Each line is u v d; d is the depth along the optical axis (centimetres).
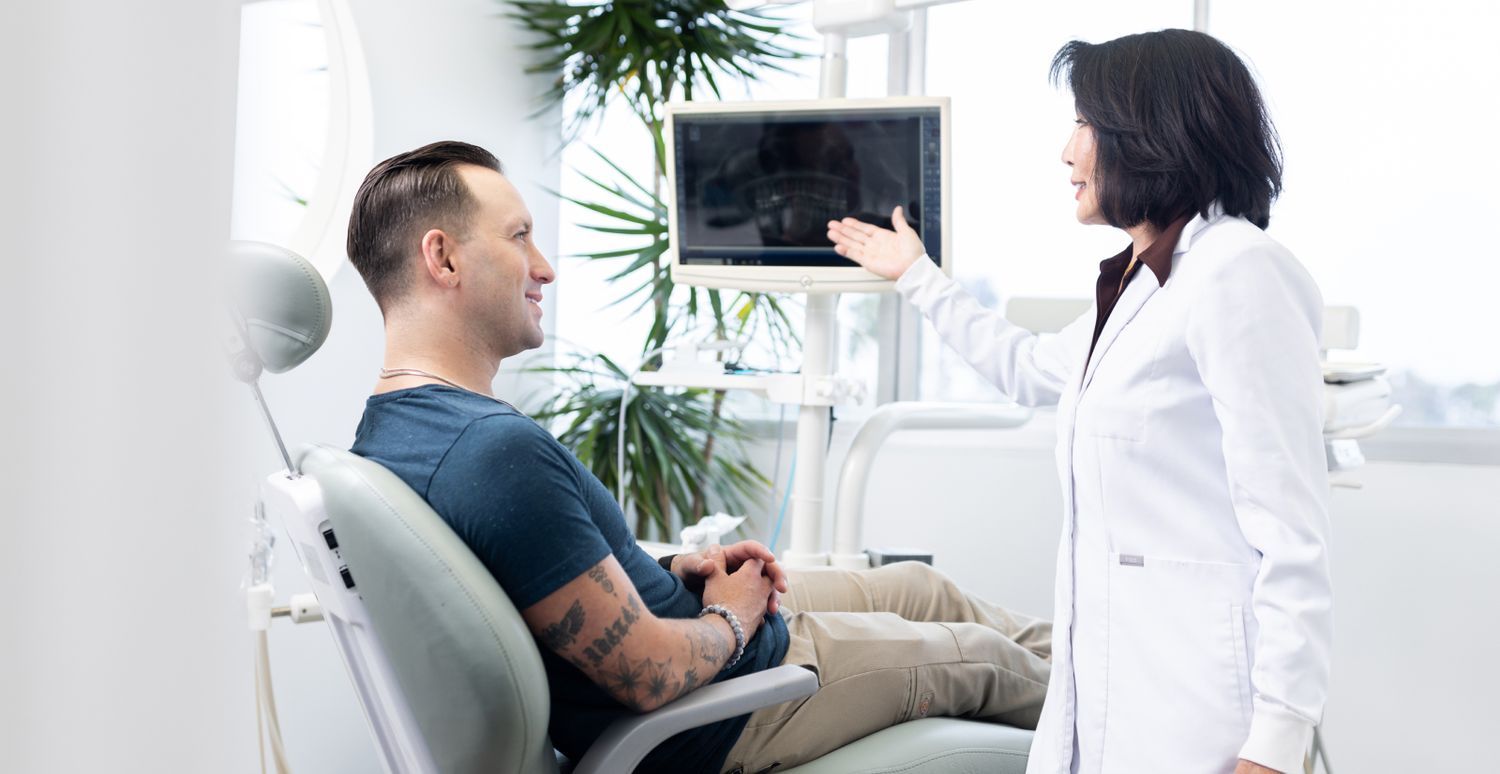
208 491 55
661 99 319
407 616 115
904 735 162
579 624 125
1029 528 310
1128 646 121
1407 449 271
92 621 51
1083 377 130
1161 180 125
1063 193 315
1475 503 264
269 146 242
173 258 52
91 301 50
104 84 50
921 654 171
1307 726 107
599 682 128
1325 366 199
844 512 234
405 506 118
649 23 306
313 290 116
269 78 242
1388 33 279
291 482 122
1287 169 289
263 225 241
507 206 145
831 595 195
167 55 51
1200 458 119
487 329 144
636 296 337
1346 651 274
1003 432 314
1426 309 278
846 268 214
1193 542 118
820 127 207
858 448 235
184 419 53
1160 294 124
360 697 139
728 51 312
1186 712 115
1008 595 312
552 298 341
